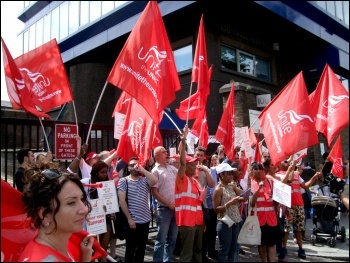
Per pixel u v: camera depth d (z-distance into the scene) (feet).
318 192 28.30
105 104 47.26
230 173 17.17
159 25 13.94
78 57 48.62
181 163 15.83
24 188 5.71
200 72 18.93
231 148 23.47
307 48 55.01
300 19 46.85
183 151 15.80
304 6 47.09
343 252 23.68
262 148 28.04
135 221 16.52
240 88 35.04
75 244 6.36
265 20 44.57
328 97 20.98
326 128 20.90
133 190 16.85
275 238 18.49
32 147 24.77
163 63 13.75
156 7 14.07
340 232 27.32
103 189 14.25
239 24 44.21
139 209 16.71
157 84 13.56
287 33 49.24
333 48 53.93
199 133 23.43
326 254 23.13
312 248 24.85
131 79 13.35
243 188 22.72
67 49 49.24
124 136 17.02
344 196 14.49
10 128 26.21
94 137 23.67
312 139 17.66
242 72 44.24
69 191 5.55
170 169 17.80
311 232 29.22
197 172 20.08
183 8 39.01
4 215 5.59
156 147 18.01
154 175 17.28
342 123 20.12
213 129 38.58
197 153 20.56
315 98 21.50
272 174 20.43
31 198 5.53
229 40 42.78
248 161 25.02
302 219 22.65
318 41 53.26
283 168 23.18
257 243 17.22
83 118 45.83
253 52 46.42
